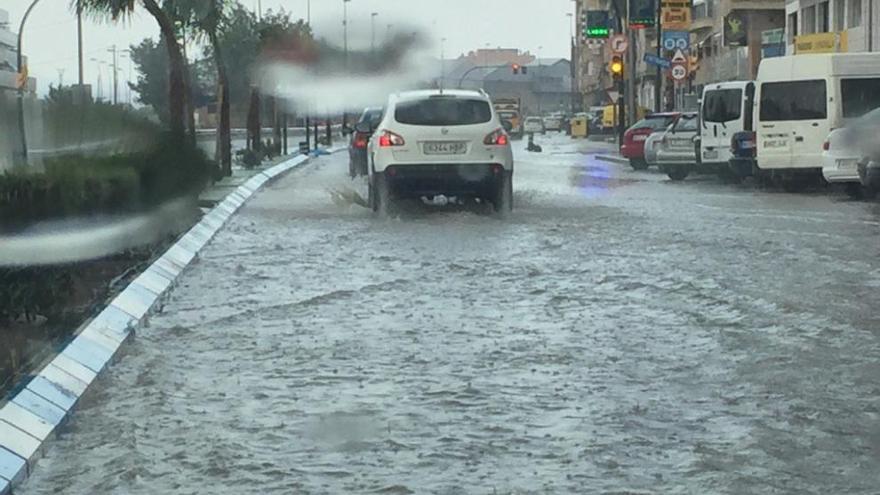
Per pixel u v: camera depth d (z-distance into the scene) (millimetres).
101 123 20953
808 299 13867
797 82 33406
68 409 9312
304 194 34406
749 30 79000
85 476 7773
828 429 8461
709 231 21719
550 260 17750
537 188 35844
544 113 173125
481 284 15508
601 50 139500
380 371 10531
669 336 11875
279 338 12203
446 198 29547
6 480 7426
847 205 27953
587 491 7141
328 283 15969
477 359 10938
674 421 8711
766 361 10641
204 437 8500
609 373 10297
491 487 7242
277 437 8461
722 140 38312
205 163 25922
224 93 40156
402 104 25484
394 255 18734
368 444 8227
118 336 12086
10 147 16984
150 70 57219
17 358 10258
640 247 19266
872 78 33188
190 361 11219
